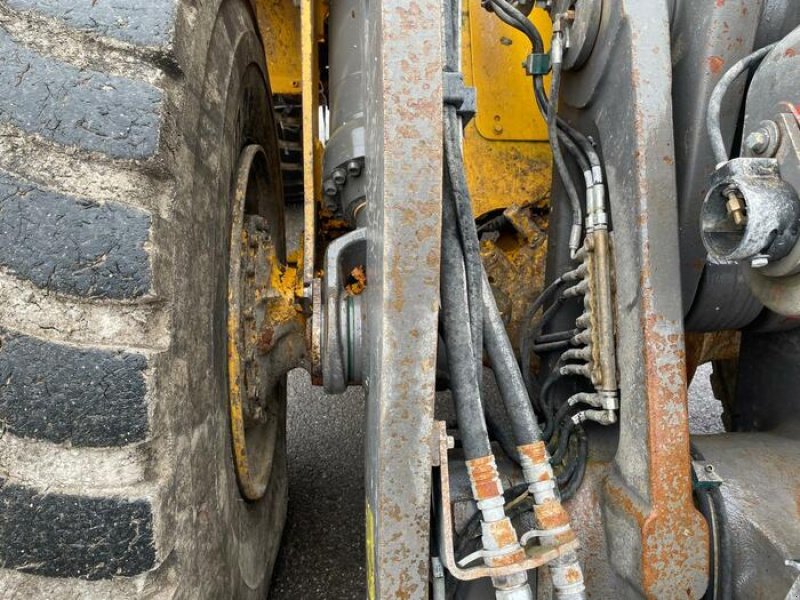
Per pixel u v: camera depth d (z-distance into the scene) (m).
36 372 0.57
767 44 0.86
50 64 0.59
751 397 1.12
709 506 0.86
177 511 0.64
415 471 0.64
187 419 0.68
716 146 0.75
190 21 0.67
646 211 0.84
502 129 1.44
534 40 1.08
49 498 0.58
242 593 0.94
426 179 0.59
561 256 1.15
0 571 0.58
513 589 0.70
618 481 0.90
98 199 0.58
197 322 0.72
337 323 0.92
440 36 0.59
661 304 0.84
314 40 1.18
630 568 0.84
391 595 0.67
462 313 0.70
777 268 0.66
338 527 1.48
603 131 0.94
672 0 0.89
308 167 0.97
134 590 0.60
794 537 0.81
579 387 1.08
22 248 0.57
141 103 0.60
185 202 0.67
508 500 0.93
